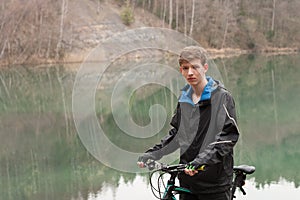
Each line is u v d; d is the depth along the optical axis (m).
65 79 22.66
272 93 15.89
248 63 30.28
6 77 25.34
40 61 32.50
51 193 6.05
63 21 33.91
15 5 32.06
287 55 38.47
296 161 7.14
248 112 12.15
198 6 37.69
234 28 40.84
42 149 8.61
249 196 5.64
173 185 3.04
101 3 37.97
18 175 6.97
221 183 2.92
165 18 37.19
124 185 6.11
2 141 9.45
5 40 31.61
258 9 42.69
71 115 12.47
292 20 43.94
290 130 9.66
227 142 2.75
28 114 12.94
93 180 6.47
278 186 5.99
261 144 8.32
